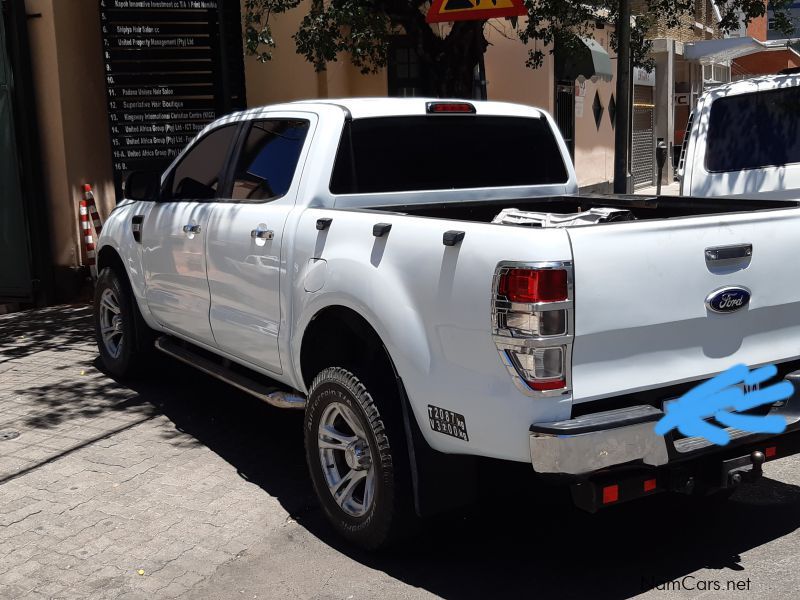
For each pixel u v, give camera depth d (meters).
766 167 7.30
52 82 10.19
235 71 11.21
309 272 4.37
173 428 6.02
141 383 7.07
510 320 3.30
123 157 10.75
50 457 5.49
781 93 7.38
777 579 3.81
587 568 3.99
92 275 10.63
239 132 5.45
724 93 7.53
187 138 11.06
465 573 3.98
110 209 11.05
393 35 11.73
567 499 4.73
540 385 3.27
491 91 14.38
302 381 4.66
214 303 5.40
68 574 4.04
